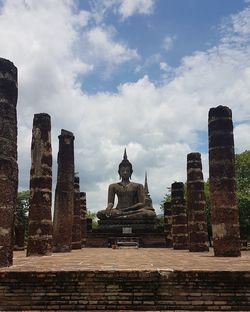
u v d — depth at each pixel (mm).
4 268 10359
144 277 9273
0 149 12094
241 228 38469
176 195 27922
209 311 8984
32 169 18672
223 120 17141
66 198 22672
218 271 9219
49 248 18172
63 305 9148
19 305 9156
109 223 34938
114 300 9164
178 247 27016
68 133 23328
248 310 8961
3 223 11695
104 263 12211
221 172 16859
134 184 37219
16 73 12906
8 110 12406
